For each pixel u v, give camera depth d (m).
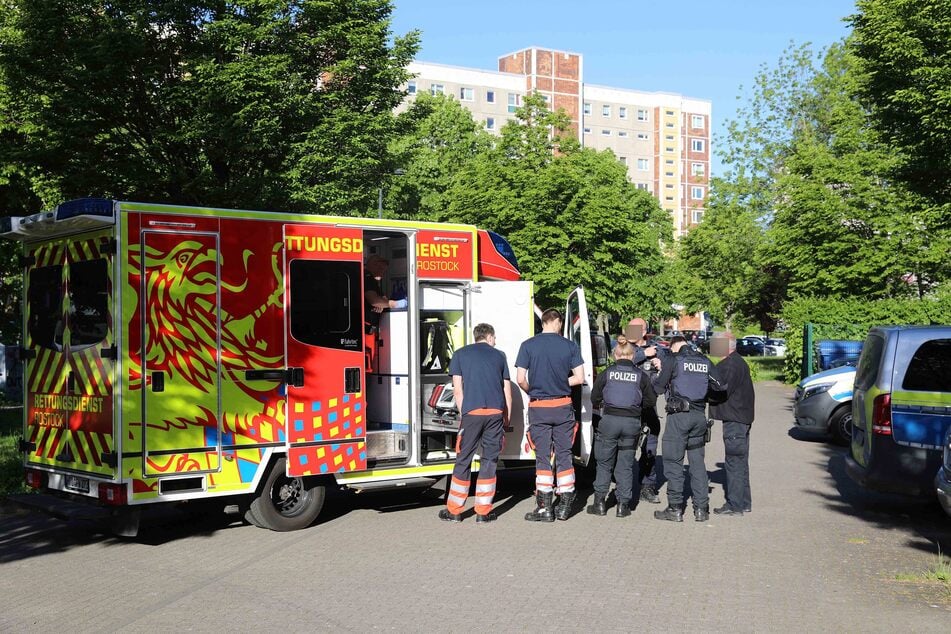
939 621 5.93
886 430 9.02
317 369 9.21
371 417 10.81
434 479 10.15
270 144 18.97
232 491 8.64
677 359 9.43
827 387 15.24
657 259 55.72
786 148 42.00
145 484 8.20
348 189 19.66
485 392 9.34
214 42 19.22
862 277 30.78
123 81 18.56
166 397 8.32
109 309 8.16
